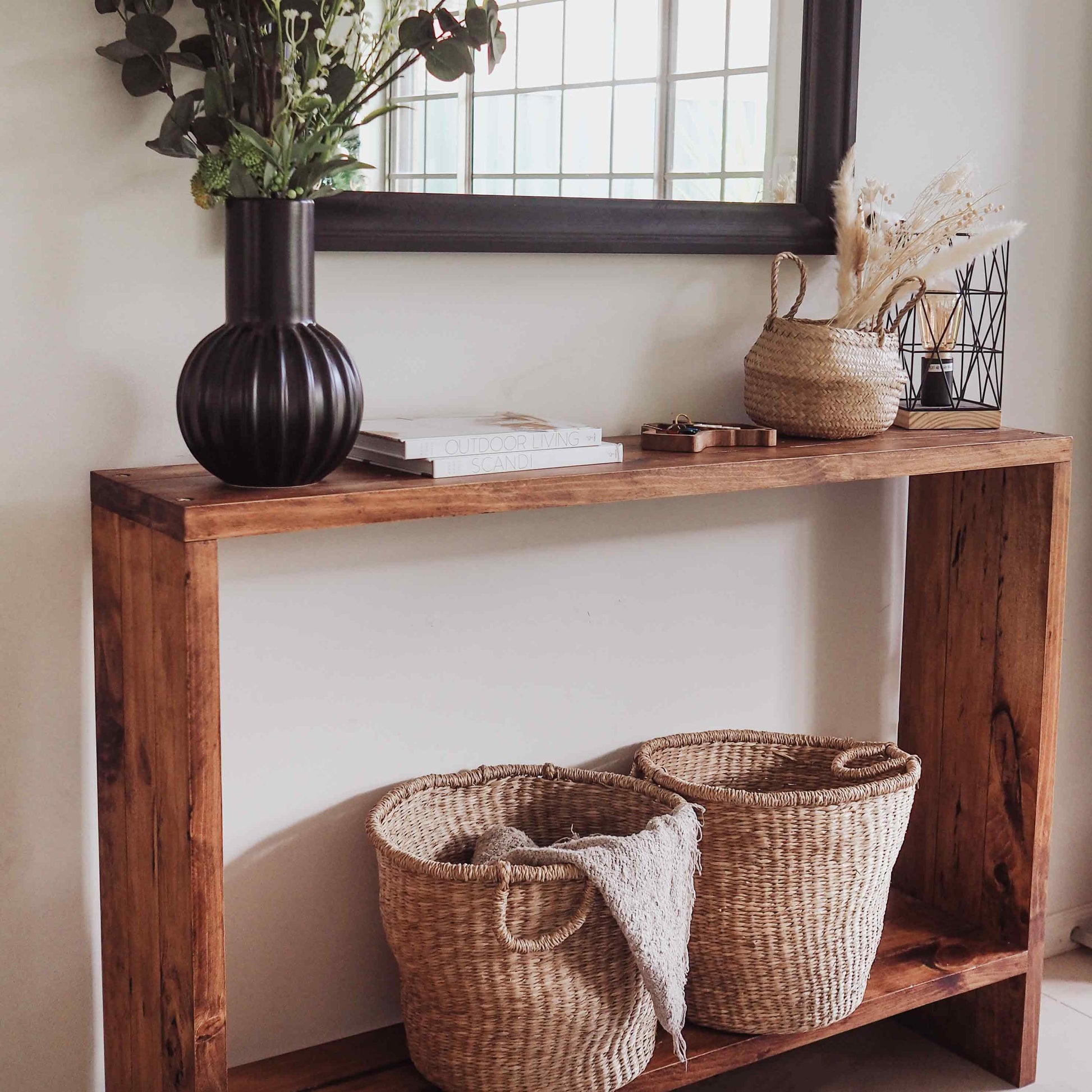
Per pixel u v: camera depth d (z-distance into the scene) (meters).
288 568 1.62
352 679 1.69
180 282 1.50
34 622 1.47
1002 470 2.02
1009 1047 2.04
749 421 1.98
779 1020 1.73
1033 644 1.99
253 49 1.38
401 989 1.73
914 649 2.20
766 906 1.68
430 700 1.76
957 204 2.08
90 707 1.52
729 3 1.83
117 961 1.51
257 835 1.66
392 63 1.50
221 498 1.27
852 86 1.93
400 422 1.58
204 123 1.38
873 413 1.80
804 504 2.07
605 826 1.78
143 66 1.39
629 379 1.86
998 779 2.06
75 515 1.47
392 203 1.59
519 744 1.85
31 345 1.42
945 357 2.09
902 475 1.74
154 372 1.50
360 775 1.72
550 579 1.84
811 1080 2.04
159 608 1.30
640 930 1.47
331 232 1.55
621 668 1.93
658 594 1.95
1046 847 2.02
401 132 1.60
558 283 1.77
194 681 1.25
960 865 2.14
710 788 1.68
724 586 2.01
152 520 1.28
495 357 1.73
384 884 1.56
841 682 2.17
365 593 1.68
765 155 1.90
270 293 1.30
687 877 1.58
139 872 1.42
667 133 1.82
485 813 1.79
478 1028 1.51
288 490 1.32
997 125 2.15
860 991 1.79
